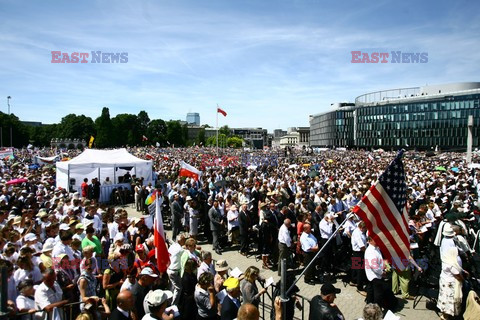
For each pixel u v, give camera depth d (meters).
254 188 16.59
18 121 107.88
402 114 108.56
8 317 5.03
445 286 7.05
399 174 6.21
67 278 6.68
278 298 5.41
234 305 5.65
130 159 23.55
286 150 71.06
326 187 20.52
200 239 14.35
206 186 17.86
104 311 6.33
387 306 7.51
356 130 123.62
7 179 23.14
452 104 98.12
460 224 10.05
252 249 12.92
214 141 177.75
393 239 6.07
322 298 5.46
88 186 20.42
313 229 11.30
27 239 8.02
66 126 120.69
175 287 7.24
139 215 18.72
